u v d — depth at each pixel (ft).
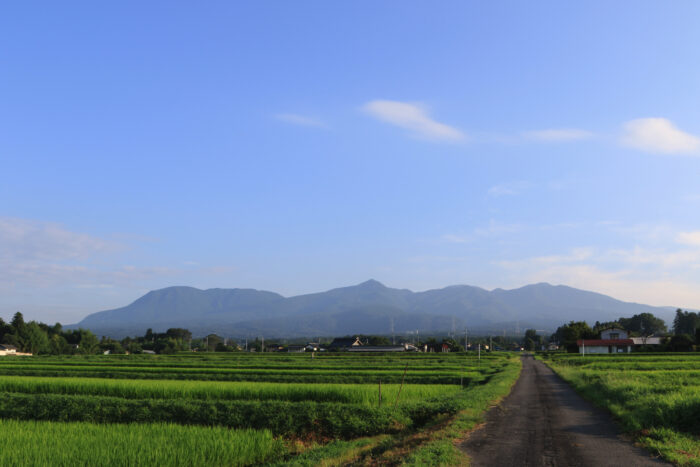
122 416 80.53
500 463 44.47
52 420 82.02
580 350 427.33
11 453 52.39
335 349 584.81
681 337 385.91
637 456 46.85
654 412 61.82
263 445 59.52
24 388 124.98
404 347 570.46
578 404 91.86
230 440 59.00
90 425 69.82
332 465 49.19
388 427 72.69
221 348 580.71
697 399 62.75
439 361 307.78
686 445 49.32
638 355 325.42
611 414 76.95
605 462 44.52
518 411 81.41
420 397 104.12
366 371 198.39
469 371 201.77
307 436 71.82
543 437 57.16
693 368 195.62
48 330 533.96
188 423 77.10
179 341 570.87
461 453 48.03
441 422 70.03
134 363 259.60
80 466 49.03
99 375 188.85
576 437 57.11
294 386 121.08
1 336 444.96
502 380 143.23
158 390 113.19
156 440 58.18
